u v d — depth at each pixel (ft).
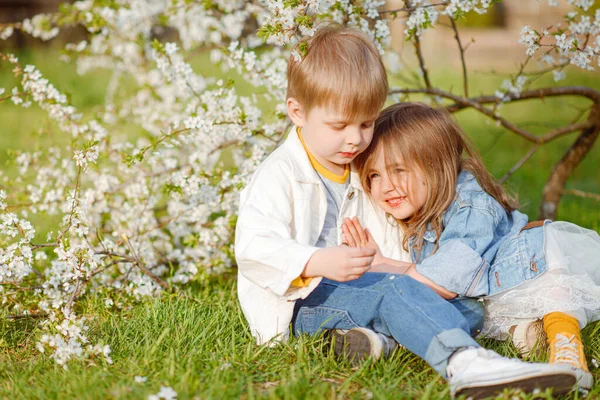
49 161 12.26
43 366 7.58
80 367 7.32
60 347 7.32
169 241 11.89
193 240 11.08
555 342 7.34
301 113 8.11
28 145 20.01
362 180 8.61
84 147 9.12
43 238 12.94
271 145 10.94
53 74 31.50
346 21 10.44
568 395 6.81
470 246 8.05
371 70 7.75
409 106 8.87
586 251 8.27
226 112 10.82
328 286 7.94
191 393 6.47
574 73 31.60
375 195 8.57
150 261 10.91
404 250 8.70
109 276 10.31
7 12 36.99
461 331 6.89
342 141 7.86
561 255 7.94
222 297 9.96
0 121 24.29
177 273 10.84
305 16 8.34
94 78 31.14
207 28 14.07
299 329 8.22
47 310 8.89
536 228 8.23
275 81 10.96
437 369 6.87
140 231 11.21
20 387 6.83
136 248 10.87
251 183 8.25
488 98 12.10
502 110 27.58
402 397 6.59
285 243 7.31
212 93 10.93
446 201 8.39
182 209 11.42
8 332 8.86
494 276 8.00
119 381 6.79
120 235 11.14
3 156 19.29
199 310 9.16
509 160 19.86
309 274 7.19
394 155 8.34
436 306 7.20
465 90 11.97
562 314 7.66
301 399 6.43
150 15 14.39
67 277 8.96
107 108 15.26
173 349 7.59
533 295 7.79
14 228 9.11
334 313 7.85
